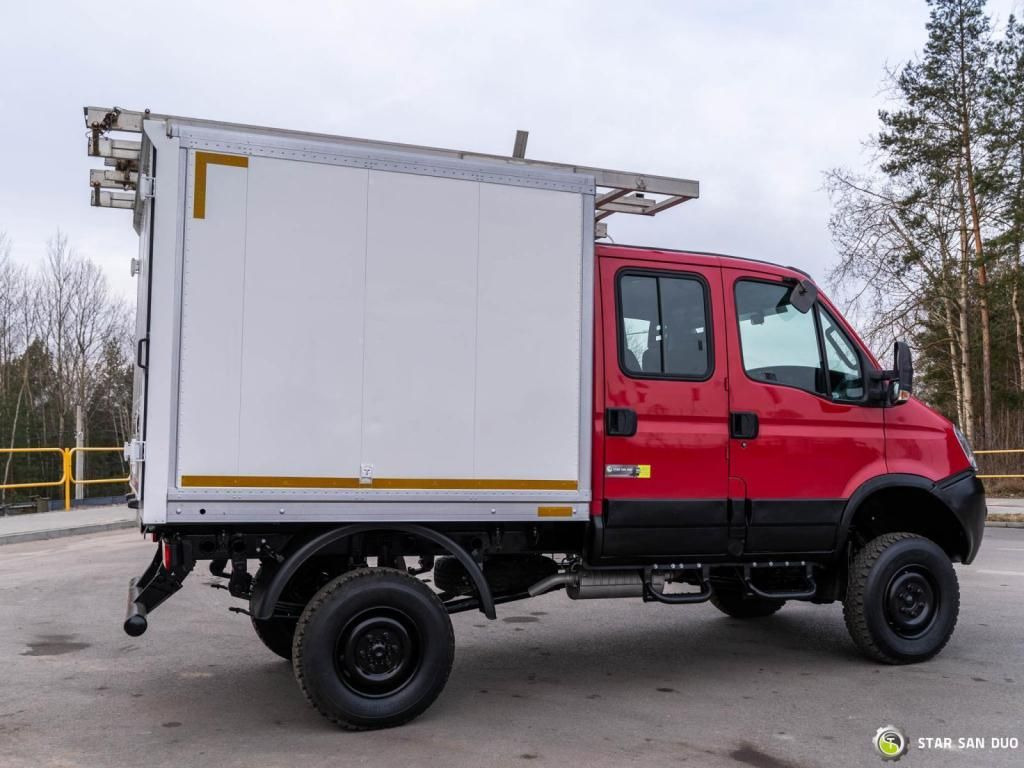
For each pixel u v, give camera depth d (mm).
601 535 5332
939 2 30109
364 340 4812
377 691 4719
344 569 5281
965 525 6293
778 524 5766
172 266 4504
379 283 4855
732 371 5758
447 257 5000
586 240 5336
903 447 6191
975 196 29688
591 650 6609
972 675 5828
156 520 4449
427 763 4227
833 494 5941
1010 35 29922
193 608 8117
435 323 4957
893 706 5152
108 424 48812
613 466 5391
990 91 28984
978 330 31062
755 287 5953
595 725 4820
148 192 4688
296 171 4730
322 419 4723
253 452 4602
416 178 4957
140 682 5688
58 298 48062
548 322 5211
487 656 6438
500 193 5141
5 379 47219
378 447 4824
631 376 5492
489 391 5059
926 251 29828
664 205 6332
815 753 4379
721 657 6379
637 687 5598
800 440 5871
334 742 4531
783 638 6992
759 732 4699
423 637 4801
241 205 4629
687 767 4180
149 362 4457
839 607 8289
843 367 6156
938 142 29844
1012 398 32750
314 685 4562
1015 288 29922
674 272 5707
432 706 5180
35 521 15492
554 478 5188
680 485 5539
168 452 4473
